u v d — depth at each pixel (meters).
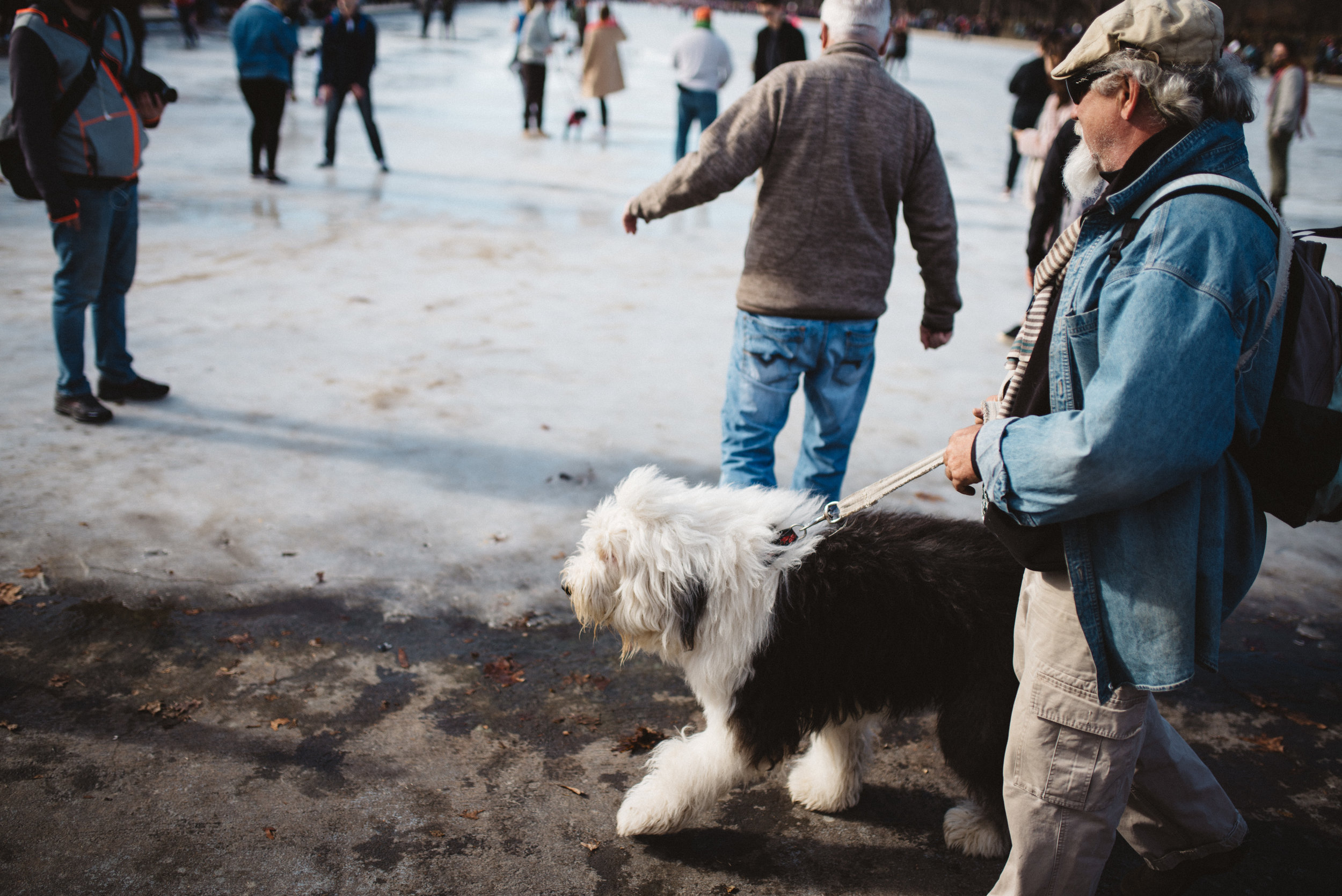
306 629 3.12
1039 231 5.07
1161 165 1.54
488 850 2.31
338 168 10.82
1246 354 1.54
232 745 2.59
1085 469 1.47
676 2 86.19
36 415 4.46
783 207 3.02
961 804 2.55
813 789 2.52
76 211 3.96
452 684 2.92
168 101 4.42
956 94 25.17
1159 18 1.53
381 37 28.22
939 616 2.12
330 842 2.30
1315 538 4.11
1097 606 1.63
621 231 8.98
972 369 5.98
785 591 2.18
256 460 4.22
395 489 4.08
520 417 4.88
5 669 2.81
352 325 6.03
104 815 2.32
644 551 2.15
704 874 2.29
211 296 6.34
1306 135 20.48
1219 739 2.85
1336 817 2.56
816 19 77.38
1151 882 2.12
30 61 3.72
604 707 2.87
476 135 13.78
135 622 3.07
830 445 3.36
